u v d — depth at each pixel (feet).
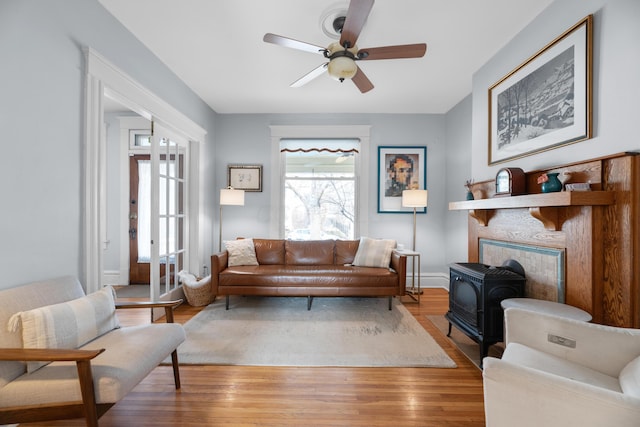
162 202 10.59
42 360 3.67
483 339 6.80
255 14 7.30
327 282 10.69
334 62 6.47
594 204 5.30
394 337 8.48
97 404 3.97
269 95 12.48
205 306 11.30
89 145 6.46
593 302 5.59
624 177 5.14
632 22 5.07
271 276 10.73
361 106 13.67
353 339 8.34
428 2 6.82
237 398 5.70
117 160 14.23
